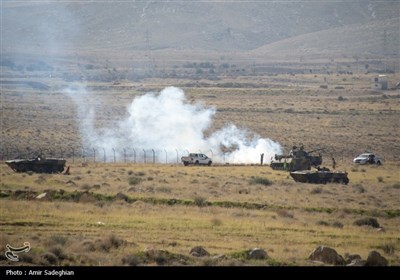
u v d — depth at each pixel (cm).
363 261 12731
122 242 13788
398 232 17062
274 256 13175
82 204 19300
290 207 19962
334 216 18975
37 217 16888
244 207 19862
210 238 15038
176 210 18775
